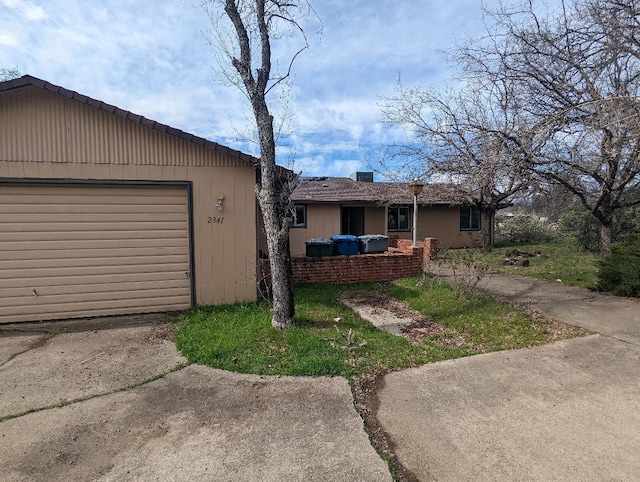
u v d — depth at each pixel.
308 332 5.04
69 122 5.89
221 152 6.47
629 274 7.09
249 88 5.05
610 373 3.91
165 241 6.41
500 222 21.64
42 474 2.50
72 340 5.13
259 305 6.53
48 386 3.78
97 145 6.00
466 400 3.38
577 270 10.10
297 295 7.32
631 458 2.58
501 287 8.16
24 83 5.52
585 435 2.85
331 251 9.34
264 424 3.05
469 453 2.66
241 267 6.71
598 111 6.36
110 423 3.10
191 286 6.52
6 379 3.95
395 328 5.48
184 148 6.36
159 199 6.35
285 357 4.31
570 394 3.48
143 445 2.80
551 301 6.86
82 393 3.62
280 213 5.30
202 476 2.47
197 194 6.46
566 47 7.63
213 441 2.84
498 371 3.98
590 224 14.11
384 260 9.05
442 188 13.90
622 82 7.51
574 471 2.46
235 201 6.62
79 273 6.09
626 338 4.91
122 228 6.23
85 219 6.08
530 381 3.74
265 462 2.59
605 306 6.46
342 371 3.95
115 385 3.79
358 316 6.08
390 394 3.51
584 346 4.66
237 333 5.02
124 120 6.08
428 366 4.11
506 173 7.81
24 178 5.77
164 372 4.07
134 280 6.31
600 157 7.38
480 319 5.78
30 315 5.94
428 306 6.54
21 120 5.71
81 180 5.96
